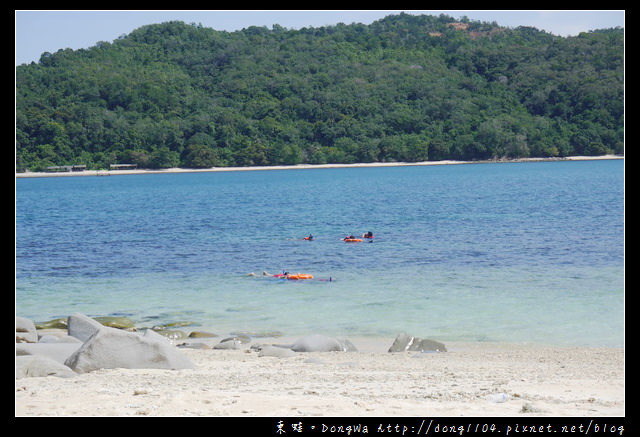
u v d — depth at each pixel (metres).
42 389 10.88
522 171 150.38
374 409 9.62
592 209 59.06
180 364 13.62
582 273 27.94
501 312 21.45
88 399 10.11
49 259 35.72
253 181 143.75
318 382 12.02
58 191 121.75
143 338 13.77
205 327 20.56
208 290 26.42
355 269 30.59
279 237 44.09
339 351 17.06
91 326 17.94
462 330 19.39
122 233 48.72
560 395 10.71
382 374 13.02
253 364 14.73
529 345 17.53
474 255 33.78
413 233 44.53
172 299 24.89
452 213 58.78
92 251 38.78
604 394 10.83
